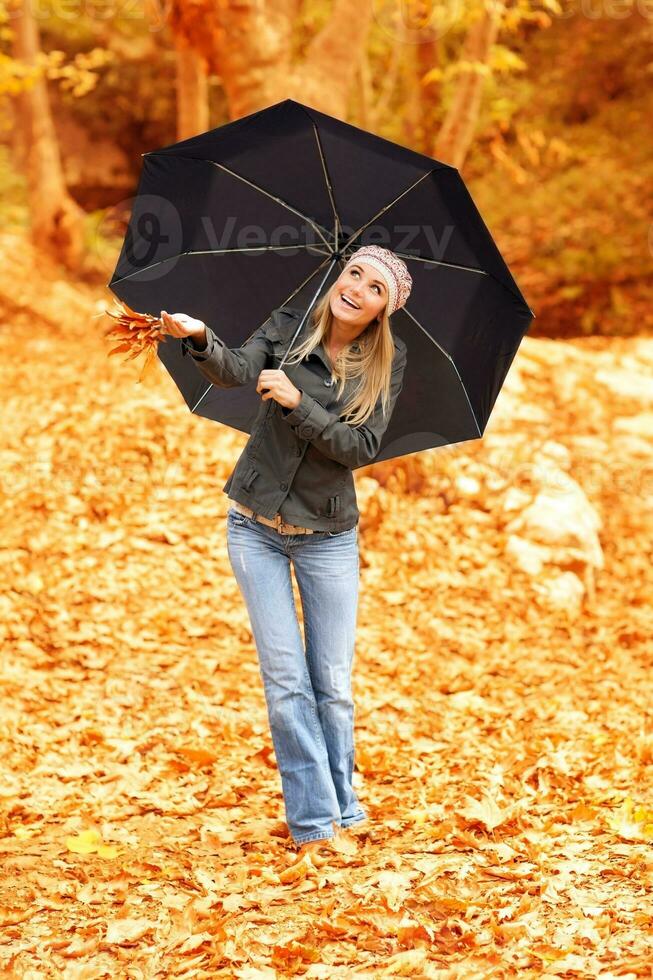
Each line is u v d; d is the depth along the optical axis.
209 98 33.06
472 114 15.70
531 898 5.14
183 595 10.72
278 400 5.40
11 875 5.68
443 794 7.04
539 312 25.19
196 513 12.13
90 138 33.72
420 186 5.68
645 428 17.14
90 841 6.18
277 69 13.70
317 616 6.07
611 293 24.91
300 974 4.67
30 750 7.79
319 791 5.97
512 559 12.46
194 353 5.32
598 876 5.39
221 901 5.35
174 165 5.77
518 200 28.06
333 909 5.21
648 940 4.62
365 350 5.81
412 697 9.40
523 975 4.43
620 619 12.11
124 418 14.09
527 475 14.10
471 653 10.48
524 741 8.21
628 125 29.69
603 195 26.91
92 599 10.37
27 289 22.19
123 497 12.23
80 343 19.48
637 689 9.74
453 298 5.97
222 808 7.00
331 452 5.53
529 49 32.09
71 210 25.77
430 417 6.37
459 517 13.11
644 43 30.00
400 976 4.53
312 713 6.01
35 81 24.45
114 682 9.03
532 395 17.69
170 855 6.10
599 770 7.35
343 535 6.02
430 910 5.11
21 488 12.30
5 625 9.66
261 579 5.91
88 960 4.84
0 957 4.80
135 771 7.54
